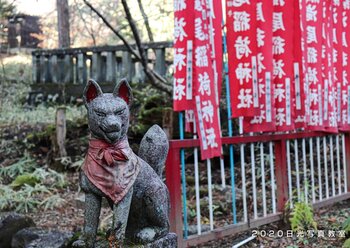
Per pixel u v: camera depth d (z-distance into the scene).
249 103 4.55
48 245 3.77
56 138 7.67
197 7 4.08
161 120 7.62
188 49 4.05
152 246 2.59
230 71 4.58
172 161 3.92
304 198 5.19
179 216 3.94
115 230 2.43
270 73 4.72
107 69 9.79
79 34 15.66
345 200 6.10
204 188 6.35
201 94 4.08
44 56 10.85
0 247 4.32
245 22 4.56
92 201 2.51
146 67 6.75
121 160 2.46
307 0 5.22
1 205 5.86
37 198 6.22
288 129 4.92
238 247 4.21
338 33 5.80
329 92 5.57
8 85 12.09
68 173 7.45
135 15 10.95
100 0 12.30
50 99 10.57
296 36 5.10
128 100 2.58
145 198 2.58
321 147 7.43
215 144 4.21
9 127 8.97
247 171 6.94
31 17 16.50
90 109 2.47
